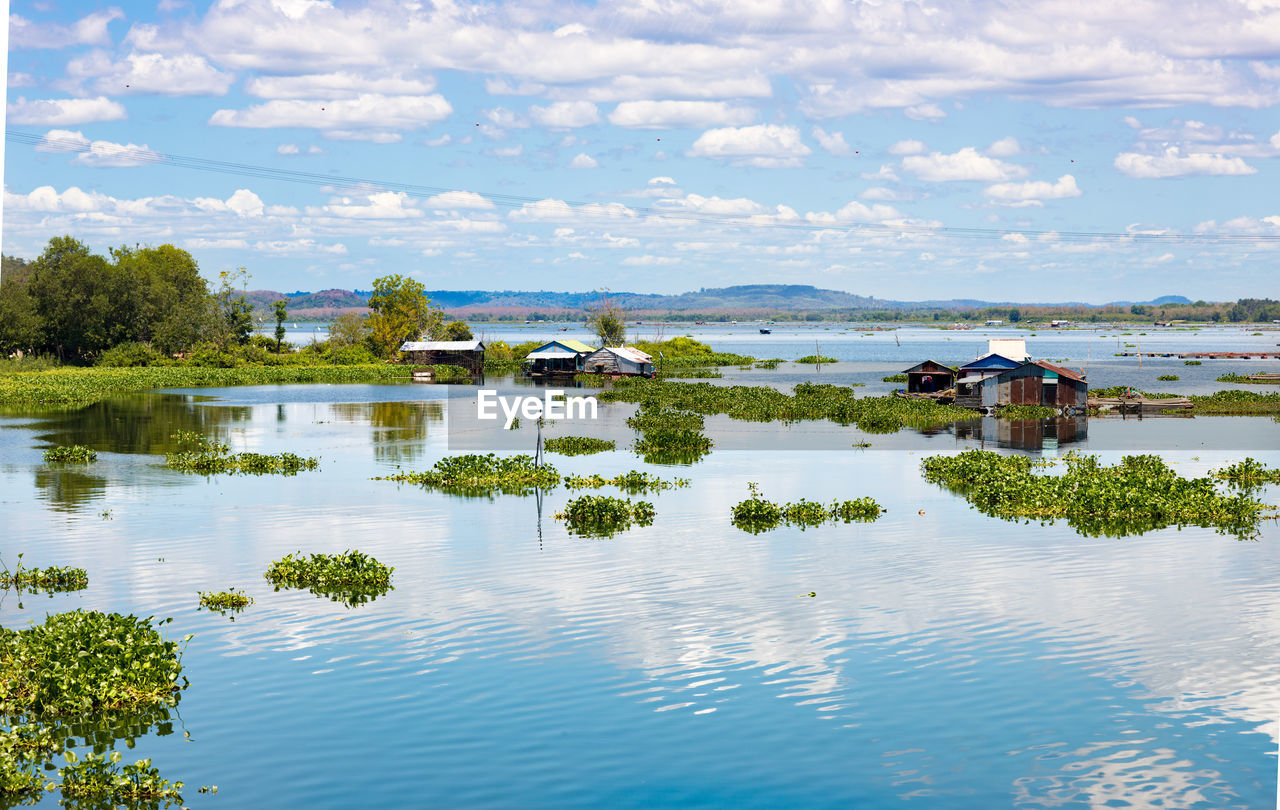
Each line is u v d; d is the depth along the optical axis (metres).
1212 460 59.56
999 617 28.83
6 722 22.28
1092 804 18.92
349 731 21.73
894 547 37.03
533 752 20.81
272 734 21.62
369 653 26.03
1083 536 38.78
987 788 19.50
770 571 33.69
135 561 35.00
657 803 18.92
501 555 35.88
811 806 18.81
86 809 18.80
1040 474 53.59
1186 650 26.20
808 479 52.28
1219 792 19.34
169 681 23.86
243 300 172.12
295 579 32.66
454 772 20.03
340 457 60.03
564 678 24.45
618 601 30.34
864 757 20.66
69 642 24.50
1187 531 39.59
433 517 42.38
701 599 30.55
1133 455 60.47
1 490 48.34
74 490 48.44
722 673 24.77
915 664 25.33
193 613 29.27
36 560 35.12
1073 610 29.42
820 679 24.39
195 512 43.31
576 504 41.97
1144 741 21.31
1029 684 24.12
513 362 176.75
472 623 28.34
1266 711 22.67
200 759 20.62
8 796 19.08
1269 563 34.53
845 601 30.31
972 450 58.84
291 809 18.77
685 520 41.88
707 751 20.91
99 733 21.72
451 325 190.25
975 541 38.00
